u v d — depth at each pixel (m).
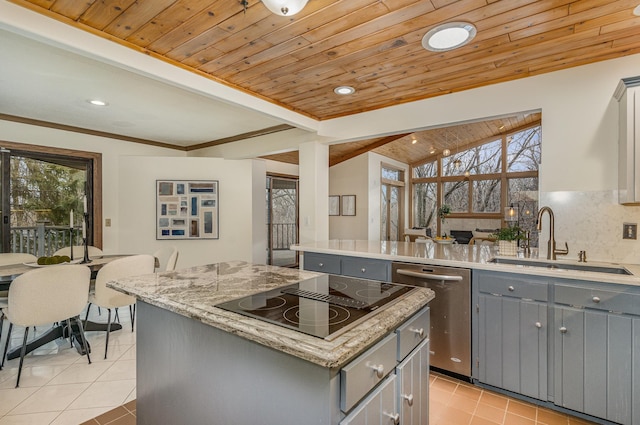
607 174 2.23
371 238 7.23
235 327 1.05
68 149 4.18
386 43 2.07
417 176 9.30
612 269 2.07
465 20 1.81
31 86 2.81
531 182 7.65
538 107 2.48
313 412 0.92
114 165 4.65
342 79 2.66
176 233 4.90
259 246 5.45
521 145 7.75
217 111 3.56
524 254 2.59
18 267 2.82
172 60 2.30
